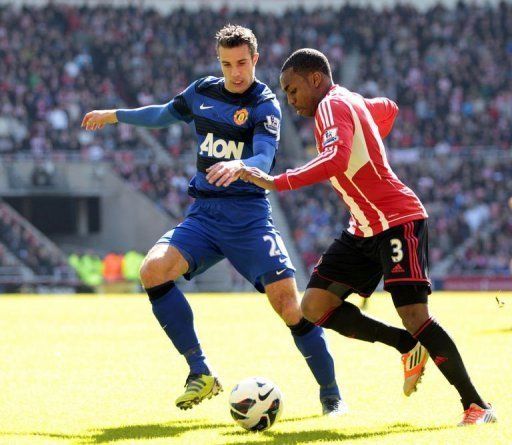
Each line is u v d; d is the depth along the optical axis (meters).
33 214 126.81
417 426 20.36
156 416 22.44
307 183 19.59
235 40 22.66
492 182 128.75
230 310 65.69
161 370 31.41
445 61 149.00
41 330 48.66
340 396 22.84
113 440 19.27
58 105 130.75
